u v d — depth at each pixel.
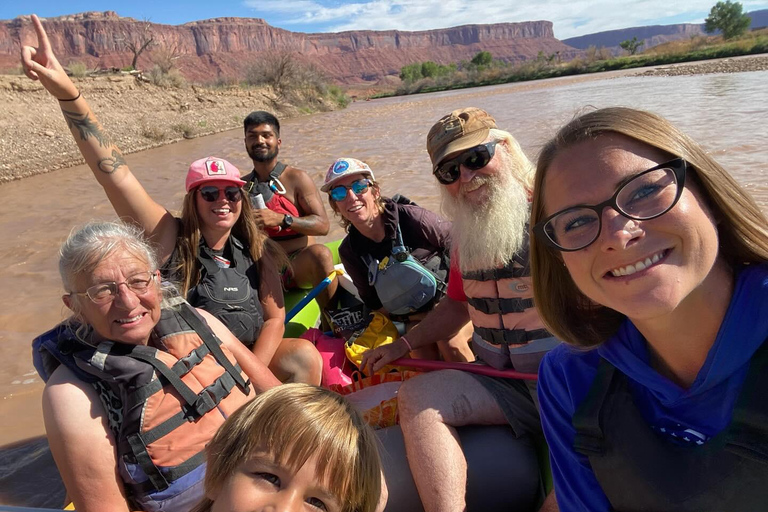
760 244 1.02
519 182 2.36
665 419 1.11
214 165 2.62
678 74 38.47
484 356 2.38
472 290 2.34
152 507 1.78
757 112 13.32
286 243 4.13
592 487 1.28
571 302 1.24
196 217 2.67
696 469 1.05
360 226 2.94
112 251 1.74
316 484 1.23
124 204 2.63
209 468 1.30
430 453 1.97
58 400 1.69
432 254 3.03
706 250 0.97
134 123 20.83
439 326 2.63
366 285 3.16
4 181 13.10
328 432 1.25
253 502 1.21
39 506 2.69
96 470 1.70
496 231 2.20
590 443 1.20
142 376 1.75
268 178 4.23
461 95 44.25
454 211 2.44
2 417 3.43
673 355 1.10
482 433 2.17
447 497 1.91
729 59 50.16
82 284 1.73
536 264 1.25
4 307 5.12
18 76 19.62
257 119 4.11
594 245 1.00
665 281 0.97
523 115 19.19
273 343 2.80
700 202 0.99
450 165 2.31
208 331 2.02
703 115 13.78
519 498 2.12
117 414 1.74
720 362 1.02
